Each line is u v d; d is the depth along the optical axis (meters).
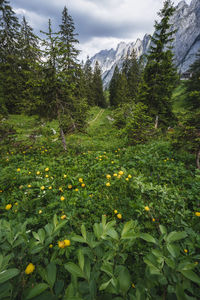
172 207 2.58
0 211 2.97
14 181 4.06
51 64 5.97
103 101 46.75
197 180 3.61
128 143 8.39
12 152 7.11
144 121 8.49
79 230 2.30
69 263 0.88
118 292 0.81
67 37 15.50
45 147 8.29
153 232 2.26
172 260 0.91
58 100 6.80
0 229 1.17
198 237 1.77
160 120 12.59
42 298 0.75
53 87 6.36
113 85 39.69
